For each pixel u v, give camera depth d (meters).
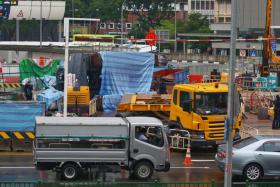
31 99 63.16
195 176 36.72
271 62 80.94
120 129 35.00
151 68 62.50
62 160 34.62
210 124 42.84
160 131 35.41
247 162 35.06
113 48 100.12
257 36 127.12
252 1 71.06
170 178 36.12
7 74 75.25
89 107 56.38
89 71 61.78
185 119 43.75
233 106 26.66
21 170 37.53
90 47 103.25
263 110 60.19
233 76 26.72
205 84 44.44
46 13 175.75
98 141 34.88
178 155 43.62
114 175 36.81
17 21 175.88
